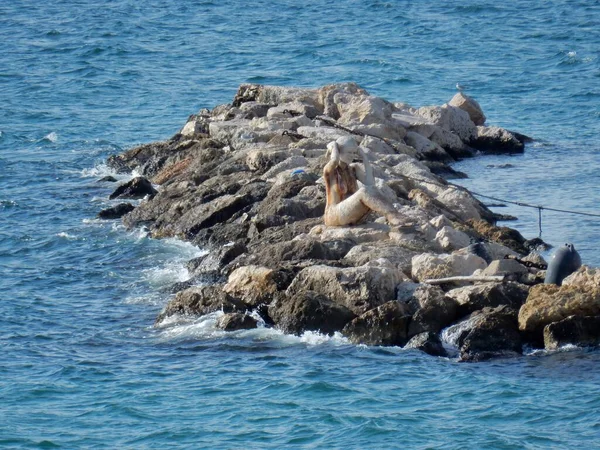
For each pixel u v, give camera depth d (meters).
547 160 170.38
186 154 165.25
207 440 80.06
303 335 98.06
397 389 87.12
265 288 104.06
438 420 82.06
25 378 91.44
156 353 96.44
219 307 103.31
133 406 85.69
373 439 79.50
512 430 80.25
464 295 98.75
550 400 84.56
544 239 126.75
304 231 119.19
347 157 116.69
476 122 186.88
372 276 99.94
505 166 166.62
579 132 192.75
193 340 98.62
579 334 93.69
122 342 99.56
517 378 88.50
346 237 113.50
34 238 134.25
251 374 90.81
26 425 82.88
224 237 126.12
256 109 178.75
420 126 173.38
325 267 102.12
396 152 161.12
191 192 141.00
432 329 96.44
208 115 185.75
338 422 82.12
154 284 116.38
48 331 102.94
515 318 95.62
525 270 105.12
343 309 98.75
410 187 136.50
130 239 132.38
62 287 116.31
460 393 86.19
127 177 166.75
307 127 162.75
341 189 116.81
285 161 143.38
